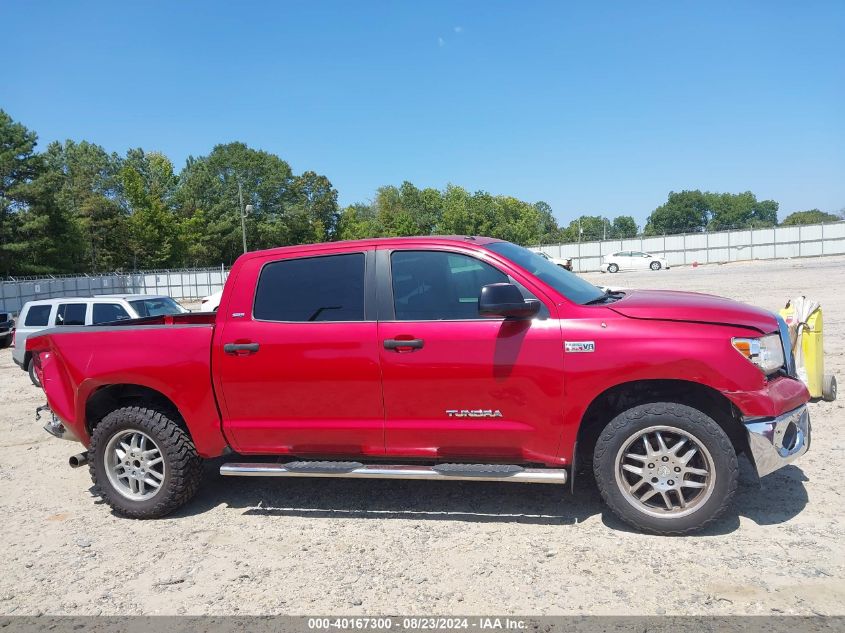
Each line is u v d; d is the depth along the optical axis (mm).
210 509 4926
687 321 3871
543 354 3975
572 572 3584
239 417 4566
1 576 3994
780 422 3752
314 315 4441
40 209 48719
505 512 4496
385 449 4328
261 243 83125
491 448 4152
